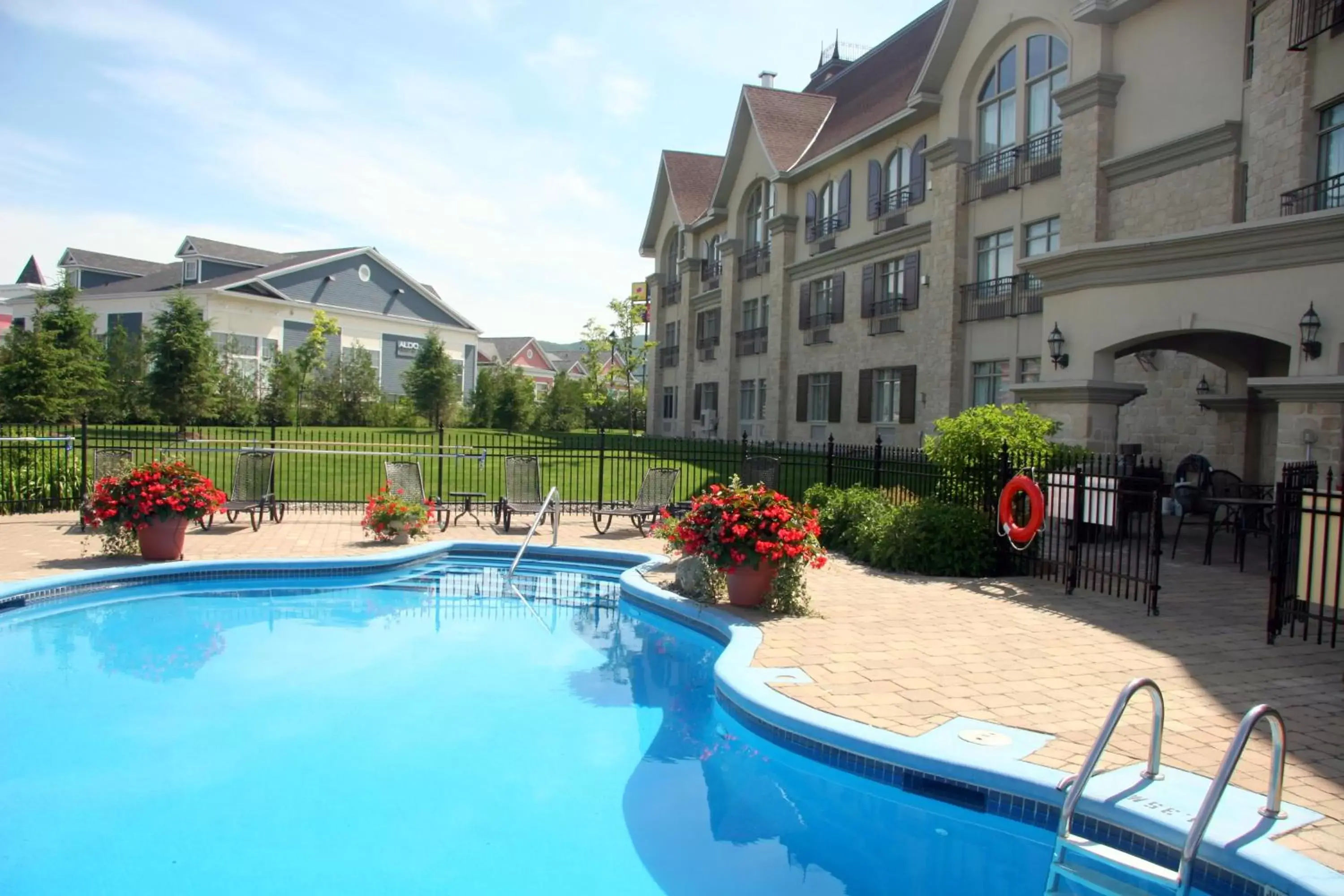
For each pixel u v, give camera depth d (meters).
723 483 17.81
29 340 26.23
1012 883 4.02
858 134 24.53
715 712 6.27
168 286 40.66
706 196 39.53
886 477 13.71
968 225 20.95
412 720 6.00
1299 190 12.12
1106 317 11.72
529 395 41.88
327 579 10.31
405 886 3.92
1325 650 6.85
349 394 38.50
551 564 11.66
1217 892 3.74
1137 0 15.48
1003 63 19.89
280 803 4.71
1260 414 14.39
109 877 3.93
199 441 17.56
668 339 41.38
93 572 9.12
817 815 4.73
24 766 5.12
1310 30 11.94
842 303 26.30
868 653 6.68
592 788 5.00
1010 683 5.96
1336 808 4.07
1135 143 15.93
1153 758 4.39
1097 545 9.91
